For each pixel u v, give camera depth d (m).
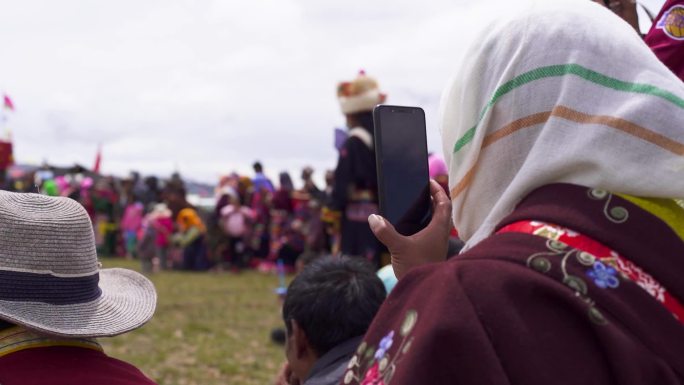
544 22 1.20
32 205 2.00
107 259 18.83
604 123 1.10
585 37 1.17
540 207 1.11
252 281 13.79
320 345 2.54
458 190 1.27
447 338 0.99
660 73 1.15
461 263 1.08
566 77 1.15
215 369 6.70
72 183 19.45
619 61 1.16
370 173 5.97
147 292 2.25
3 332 1.95
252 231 16.39
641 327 1.01
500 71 1.21
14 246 1.93
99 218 19.48
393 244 1.37
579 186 1.11
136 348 7.43
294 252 15.51
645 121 1.09
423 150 1.45
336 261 2.66
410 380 0.99
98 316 2.01
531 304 1.02
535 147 1.14
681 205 1.13
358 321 2.53
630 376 0.97
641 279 1.05
